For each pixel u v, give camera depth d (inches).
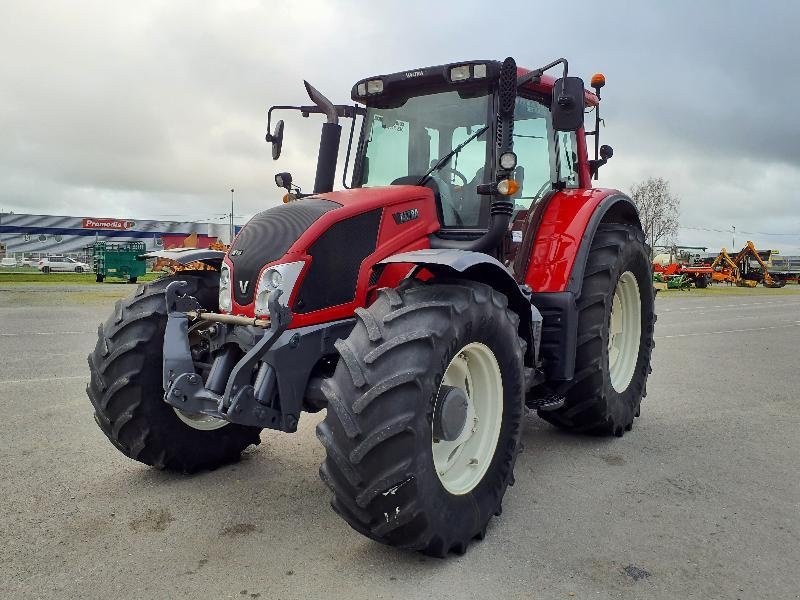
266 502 126.8
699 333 423.8
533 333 134.0
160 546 107.6
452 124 148.7
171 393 113.1
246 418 105.8
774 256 1882.4
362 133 163.5
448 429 105.0
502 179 128.1
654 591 94.3
